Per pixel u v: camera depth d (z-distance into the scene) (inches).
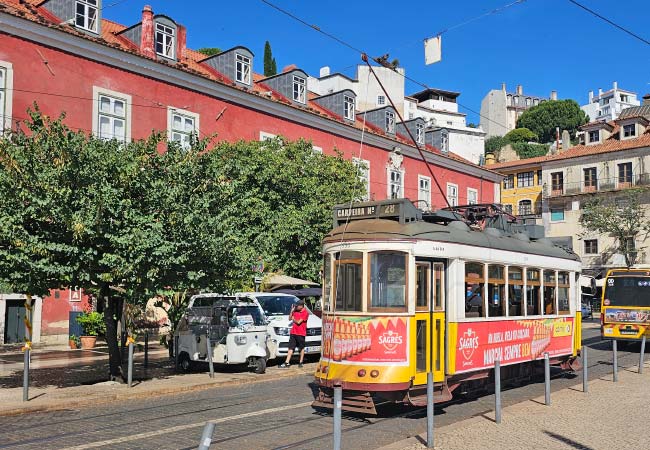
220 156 600.7
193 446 332.8
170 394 516.4
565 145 2613.2
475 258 469.7
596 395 490.9
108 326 562.3
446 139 1708.9
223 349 617.6
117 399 484.4
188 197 546.9
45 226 498.0
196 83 1012.5
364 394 401.7
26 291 492.7
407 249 415.8
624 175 2148.1
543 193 2346.2
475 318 464.4
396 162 1453.0
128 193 515.2
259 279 800.9
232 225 583.2
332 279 431.2
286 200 887.1
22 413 426.9
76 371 649.0
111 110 906.7
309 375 640.4
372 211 457.4
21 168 485.7
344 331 415.8
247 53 1152.8
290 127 1187.9
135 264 496.7
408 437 356.8
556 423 378.9
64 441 343.0
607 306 936.9
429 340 423.8
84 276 495.2
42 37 824.9
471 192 1742.1
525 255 541.6
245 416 415.2
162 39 1017.5
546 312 579.8
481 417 401.7
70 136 500.7
